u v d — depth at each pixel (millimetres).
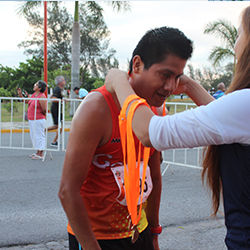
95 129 1149
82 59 31406
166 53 1078
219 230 3031
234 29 14508
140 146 1254
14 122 12906
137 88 1188
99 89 1233
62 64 32000
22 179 4633
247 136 933
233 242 1038
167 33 1094
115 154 1248
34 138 5973
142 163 1354
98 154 1244
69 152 1145
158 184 1601
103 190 1263
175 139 973
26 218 3201
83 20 27359
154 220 1633
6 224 3043
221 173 1099
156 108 1521
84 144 1136
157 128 988
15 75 34438
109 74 1218
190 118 958
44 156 5961
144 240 1411
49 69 31828
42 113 5961
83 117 1145
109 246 1286
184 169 5410
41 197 3842
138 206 1353
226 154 1064
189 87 1469
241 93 944
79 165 1134
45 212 3371
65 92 25250
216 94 9141
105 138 1200
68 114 12477
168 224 3152
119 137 1211
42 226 3018
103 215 1275
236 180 1030
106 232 1284
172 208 3561
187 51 1097
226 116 922
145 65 1134
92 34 29844
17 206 3531
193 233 2963
